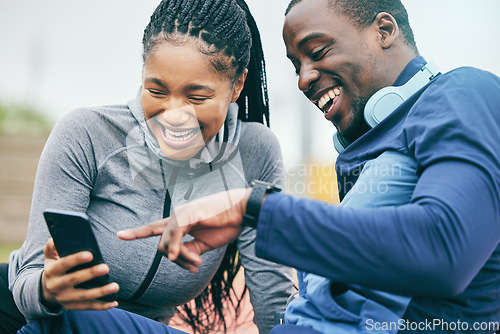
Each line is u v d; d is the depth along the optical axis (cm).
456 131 74
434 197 69
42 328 88
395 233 68
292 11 100
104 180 117
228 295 147
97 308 81
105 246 116
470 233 67
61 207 110
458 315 79
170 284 119
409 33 101
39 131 1192
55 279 79
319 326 80
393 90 92
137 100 116
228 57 106
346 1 97
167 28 101
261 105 139
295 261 72
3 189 816
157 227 78
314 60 99
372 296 79
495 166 72
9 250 624
